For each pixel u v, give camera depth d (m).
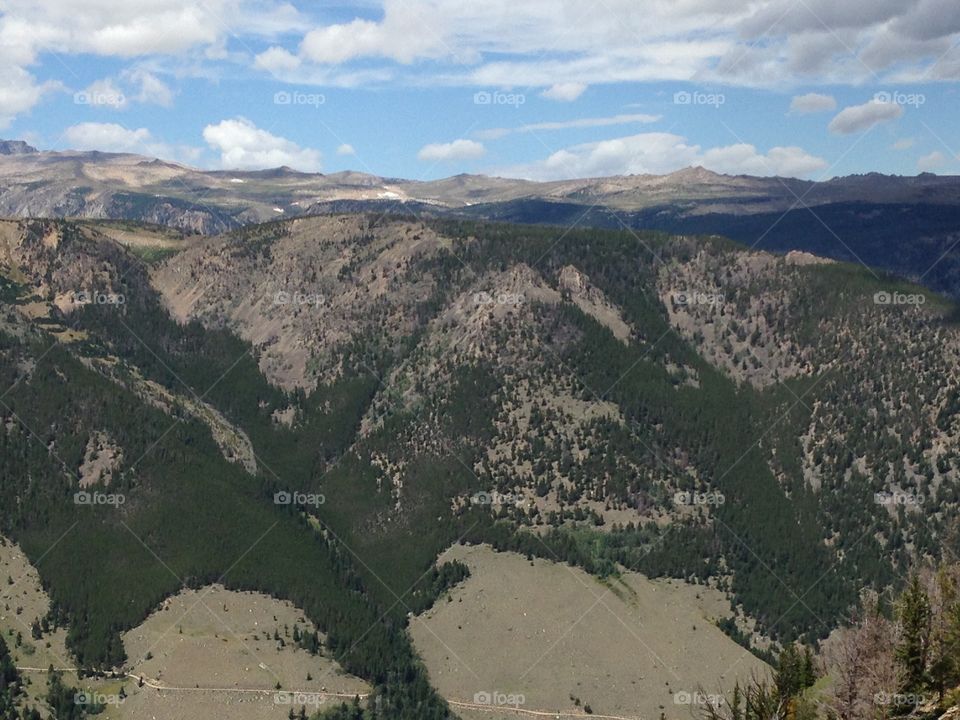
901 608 166.75
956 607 161.75
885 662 158.38
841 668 165.00
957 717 148.88
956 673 156.50
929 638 160.25
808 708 162.38
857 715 156.12
